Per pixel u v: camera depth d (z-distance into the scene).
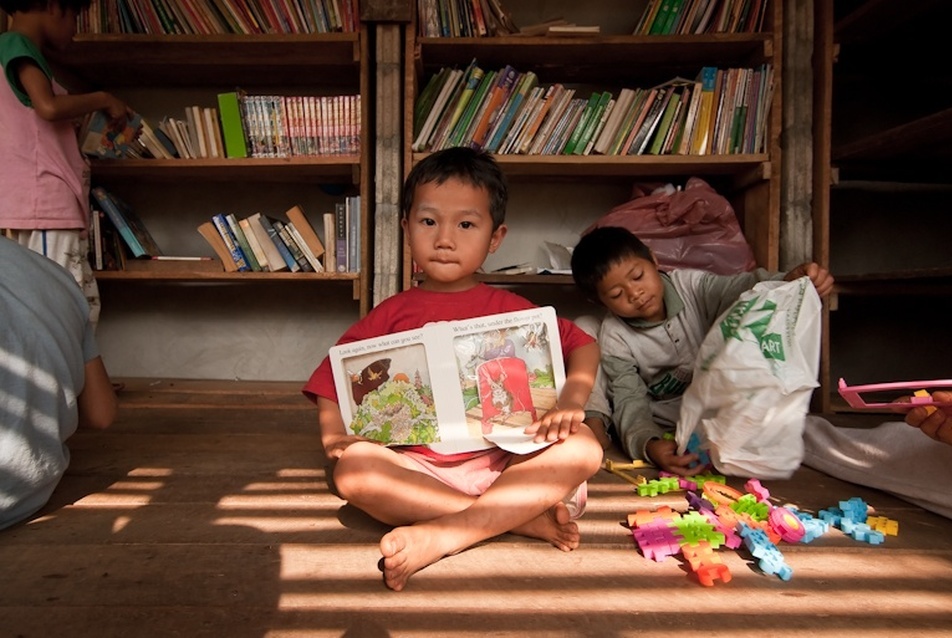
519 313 1.12
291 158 2.21
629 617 0.73
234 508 1.10
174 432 1.70
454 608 0.75
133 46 2.23
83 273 1.92
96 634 0.69
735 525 0.98
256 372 2.69
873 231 2.59
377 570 0.86
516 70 2.41
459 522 0.88
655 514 1.04
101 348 2.67
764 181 2.14
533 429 1.03
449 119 2.16
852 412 2.02
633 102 2.18
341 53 2.30
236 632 0.69
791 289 1.27
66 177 1.81
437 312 1.17
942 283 2.09
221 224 2.29
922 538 0.99
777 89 2.09
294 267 2.30
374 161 2.31
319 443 1.58
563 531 0.93
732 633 0.70
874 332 2.61
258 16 2.21
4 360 0.93
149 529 1.00
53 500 1.14
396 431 1.07
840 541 0.97
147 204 2.64
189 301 2.68
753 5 2.16
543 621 0.72
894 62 2.42
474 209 1.11
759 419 1.18
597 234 1.58
